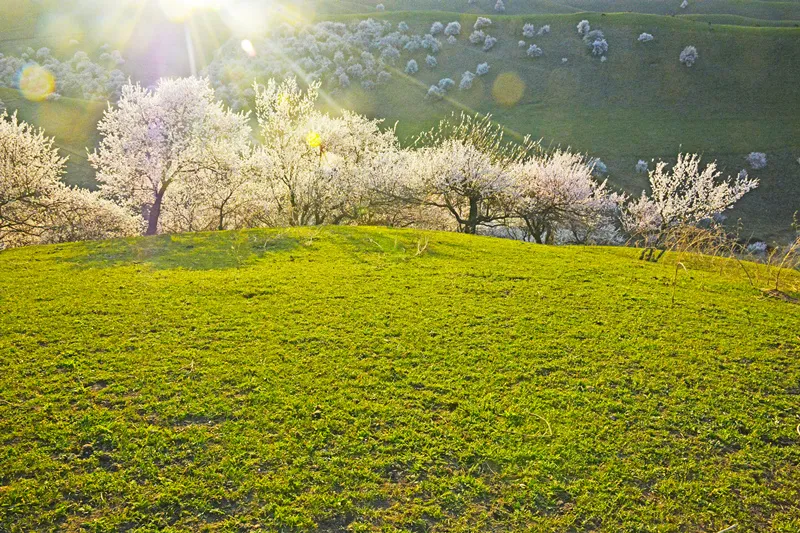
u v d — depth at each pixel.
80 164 53.66
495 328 9.38
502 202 29.64
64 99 68.62
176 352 7.98
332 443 5.94
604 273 13.99
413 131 71.62
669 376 7.75
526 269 13.97
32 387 6.86
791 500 5.34
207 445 5.83
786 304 11.69
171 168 26.75
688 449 6.08
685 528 4.94
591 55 82.44
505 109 75.44
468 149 28.77
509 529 4.85
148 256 14.01
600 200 31.97
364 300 10.65
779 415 6.86
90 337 8.44
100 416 6.27
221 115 28.05
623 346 8.77
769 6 119.75
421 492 5.27
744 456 5.99
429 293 11.30
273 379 7.26
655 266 15.50
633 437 6.23
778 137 63.88
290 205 29.56
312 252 14.87
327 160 30.66
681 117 70.12
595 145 66.81
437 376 7.54
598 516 5.05
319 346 8.37
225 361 7.75
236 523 4.79
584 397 7.07
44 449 5.67
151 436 5.93
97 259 13.65
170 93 26.12
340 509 5.00
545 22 91.50
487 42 88.25
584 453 5.92
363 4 123.00
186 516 4.85
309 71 82.25
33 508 4.88
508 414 6.59
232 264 13.32
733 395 7.28
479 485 5.37
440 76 84.06
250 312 9.77
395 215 30.72
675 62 78.19
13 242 27.64
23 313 9.41
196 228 31.69
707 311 10.85
